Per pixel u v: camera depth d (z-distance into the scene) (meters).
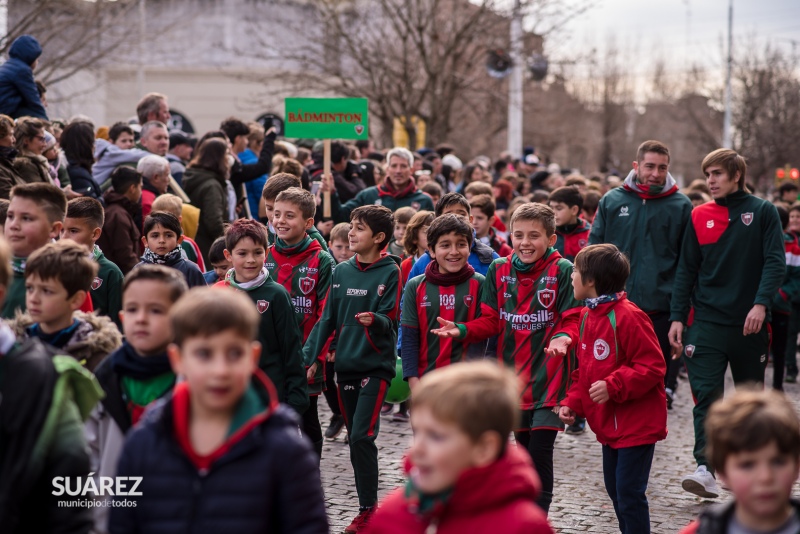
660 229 8.30
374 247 6.84
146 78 31.59
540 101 43.38
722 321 7.66
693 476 7.31
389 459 8.24
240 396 3.33
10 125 8.27
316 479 3.33
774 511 3.13
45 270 4.20
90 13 18.84
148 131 10.59
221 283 6.06
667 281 8.32
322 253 7.26
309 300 7.18
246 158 11.91
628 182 8.46
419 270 7.91
